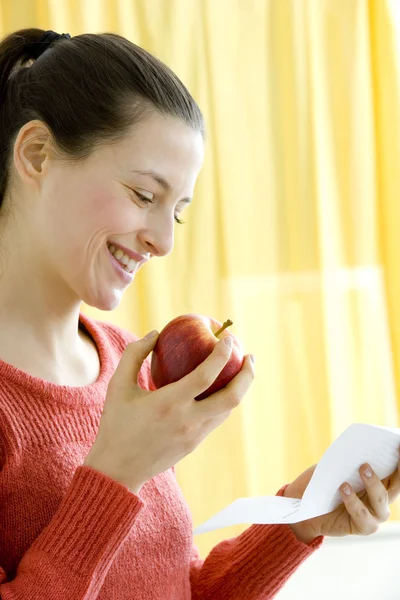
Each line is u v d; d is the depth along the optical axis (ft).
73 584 2.64
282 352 8.29
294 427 8.34
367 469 3.35
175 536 3.39
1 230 3.28
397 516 8.42
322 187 8.36
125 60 3.17
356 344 8.61
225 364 2.81
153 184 3.12
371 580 5.86
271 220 8.21
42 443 3.01
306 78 8.29
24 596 2.63
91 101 3.09
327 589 5.66
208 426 2.83
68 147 3.09
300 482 3.74
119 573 3.13
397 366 8.81
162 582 3.32
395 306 8.75
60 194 3.11
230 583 3.83
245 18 8.07
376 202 8.71
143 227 3.18
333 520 3.67
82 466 2.79
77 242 3.12
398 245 8.67
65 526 2.72
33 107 3.22
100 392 3.38
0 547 2.95
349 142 8.54
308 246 8.34
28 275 3.23
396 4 8.50
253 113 8.13
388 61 8.52
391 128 8.58
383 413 8.71
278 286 8.25
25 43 3.46
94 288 3.20
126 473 2.76
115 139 3.05
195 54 7.86
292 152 8.25
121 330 4.09
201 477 7.93
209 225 7.97
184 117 3.19
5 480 2.92
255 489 8.20
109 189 3.07
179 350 2.96
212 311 7.95
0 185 3.28
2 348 3.16
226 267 8.00
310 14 8.29
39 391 3.08
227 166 8.04
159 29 7.66
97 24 7.36
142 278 7.63
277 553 3.77
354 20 8.48
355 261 8.60
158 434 2.73
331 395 8.37
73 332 3.48
